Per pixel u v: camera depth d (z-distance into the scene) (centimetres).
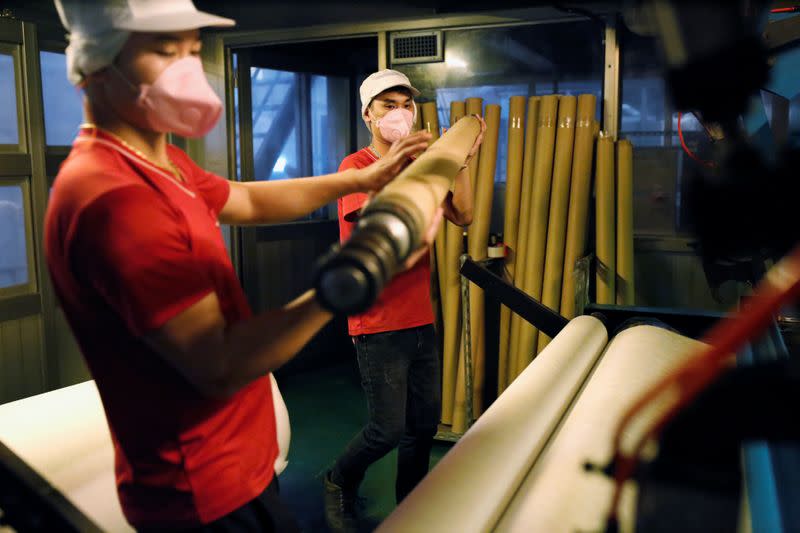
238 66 415
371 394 239
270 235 441
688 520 67
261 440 113
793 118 210
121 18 88
